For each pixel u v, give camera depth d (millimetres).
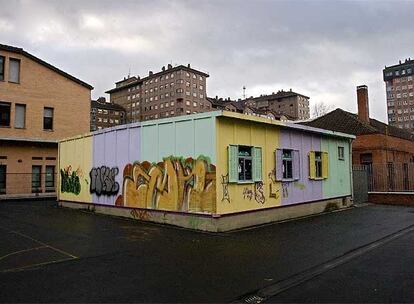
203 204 12602
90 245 10102
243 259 8617
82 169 18641
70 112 29406
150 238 11148
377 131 28328
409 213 18109
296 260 8547
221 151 12602
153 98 112000
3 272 7441
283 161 15875
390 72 129750
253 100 132875
